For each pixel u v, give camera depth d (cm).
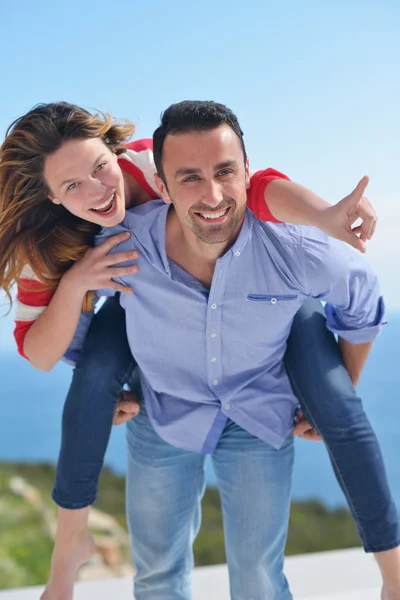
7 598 250
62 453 201
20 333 206
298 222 176
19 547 1042
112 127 194
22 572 1011
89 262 191
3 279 203
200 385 200
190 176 170
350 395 195
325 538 1370
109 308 212
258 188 185
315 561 273
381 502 189
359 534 193
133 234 193
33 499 1140
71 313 194
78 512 200
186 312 191
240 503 199
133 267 188
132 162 204
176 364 199
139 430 212
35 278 201
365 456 190
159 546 210
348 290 190
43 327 197
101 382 199
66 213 198
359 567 267
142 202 206
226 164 170
